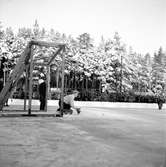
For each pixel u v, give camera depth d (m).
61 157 3.20
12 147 3.71
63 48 9.21
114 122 8.08
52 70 37.44
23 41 39.69
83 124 7.15
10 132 5.18
